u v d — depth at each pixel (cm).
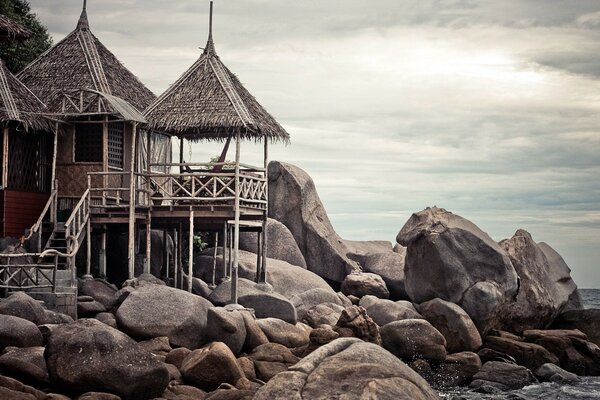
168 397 1848
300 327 2681
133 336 2358
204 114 2991
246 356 2320
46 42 4000
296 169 4181
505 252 3167
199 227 3397
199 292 3125
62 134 3141
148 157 3123
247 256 3659
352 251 4131
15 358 1881
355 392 1200
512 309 3103
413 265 3161
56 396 1725
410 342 2650
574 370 2872
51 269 2648
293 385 1222
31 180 3095
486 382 2600
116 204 3103
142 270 3300
